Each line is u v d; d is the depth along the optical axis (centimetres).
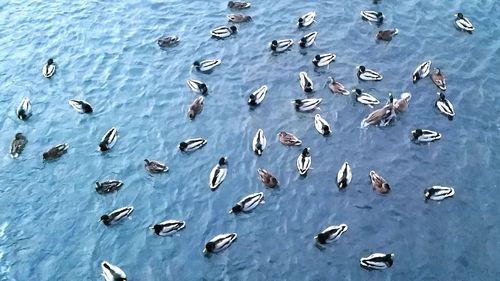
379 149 3928
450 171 3797
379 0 5194
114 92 4422
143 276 3297
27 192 3750
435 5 5134
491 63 4578
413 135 3978
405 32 4853
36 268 3359
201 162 3888
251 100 4231
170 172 3831
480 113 4178
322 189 3688
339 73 4481
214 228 3506
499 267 3294
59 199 3703
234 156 3912
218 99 4322
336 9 5109
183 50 4753
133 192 3725
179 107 4288
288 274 3275
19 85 4494
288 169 3812
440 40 4775
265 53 4691
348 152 3909
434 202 3609
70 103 4297
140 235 3484
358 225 3491
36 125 4184
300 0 5231
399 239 3422
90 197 3703
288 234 3462
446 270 3275
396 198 3634
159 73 4566
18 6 5256
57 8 5222
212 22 5012
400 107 4144
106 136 4019
